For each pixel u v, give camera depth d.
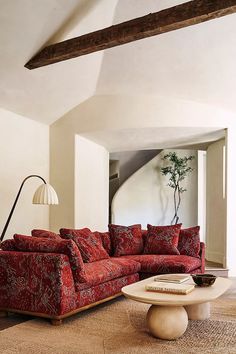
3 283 3.92
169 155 9.57
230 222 6.37
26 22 3.91
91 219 7.18
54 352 2.96
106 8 4.50
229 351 2.98
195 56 5.36
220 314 4.01
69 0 3.88
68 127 6.55
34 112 5.93
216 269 6.32
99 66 5.73
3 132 5.46
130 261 4.95
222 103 6.18
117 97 6.35
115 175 10.69
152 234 5.72
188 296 3.16
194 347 3.06
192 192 9.58
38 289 3.72
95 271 4.19
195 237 5.56
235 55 5.23
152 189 9.73
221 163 7.37
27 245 3.94
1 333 3.39
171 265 4.90
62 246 3.78
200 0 3.62
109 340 3.22
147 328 3.55
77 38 4.29
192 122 6.18
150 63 5.61
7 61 4.43
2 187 5.43
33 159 6.17
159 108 6.21
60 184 6.53
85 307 3.96
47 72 5.00
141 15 4.77
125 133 6.56
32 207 6.10
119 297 4.88
